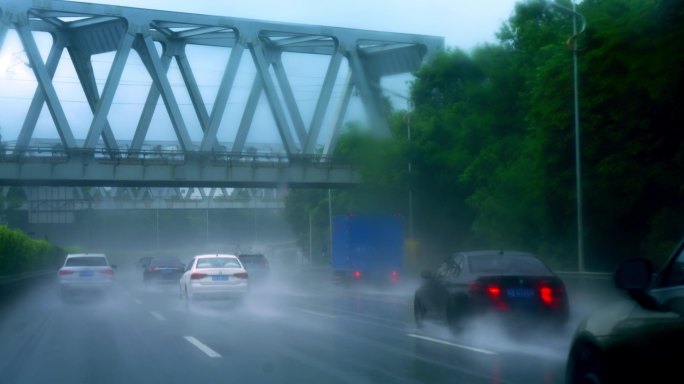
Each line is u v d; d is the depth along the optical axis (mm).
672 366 7363
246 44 55719
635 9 27906
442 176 57438
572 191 40969
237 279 32625
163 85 52656
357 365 16141
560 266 43969
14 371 15922
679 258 8094
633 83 32219
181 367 16141
